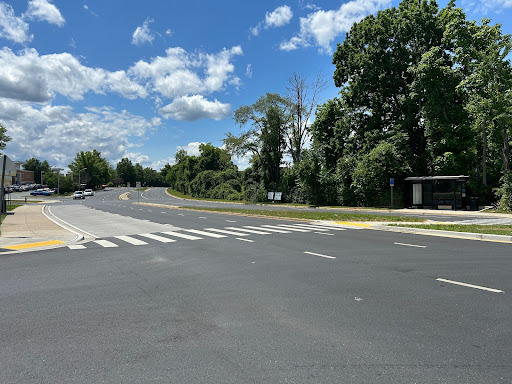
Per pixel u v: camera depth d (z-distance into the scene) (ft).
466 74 103.30
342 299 19.17
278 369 11.80
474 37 95.96
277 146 170.19
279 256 31.94
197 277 24.79
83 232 54.49
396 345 13.47
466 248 34.55
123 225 65.46
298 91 164.45
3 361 12.71
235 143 170.50
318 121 135.85
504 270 25.12
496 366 11.80
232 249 36.17
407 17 121.39
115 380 11.27
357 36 129.39
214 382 11.05
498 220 62.49
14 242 43.39
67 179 327.67
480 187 100.42
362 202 116.16
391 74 121.80
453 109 107.14
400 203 109.29
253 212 89.45
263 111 164.96
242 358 12.63
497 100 85.66
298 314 17.03
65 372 11.84
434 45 118.83
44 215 93.97
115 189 449.06
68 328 15.74
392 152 106.93
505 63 88.63
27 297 20.62
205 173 249.14
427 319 16.05
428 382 10.87
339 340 14.01
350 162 119.85
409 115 118.01
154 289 21.95
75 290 22.04
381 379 11.08
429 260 29.01
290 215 77.00
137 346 13.78
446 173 106.83
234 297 19.94
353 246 36.99
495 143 98.48
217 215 88.17
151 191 385.91
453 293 19.88
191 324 16.01
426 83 106.83
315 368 11.82
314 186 132.16
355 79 126.11
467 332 14.55
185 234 49.49
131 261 31.17
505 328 14.89
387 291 20.47
